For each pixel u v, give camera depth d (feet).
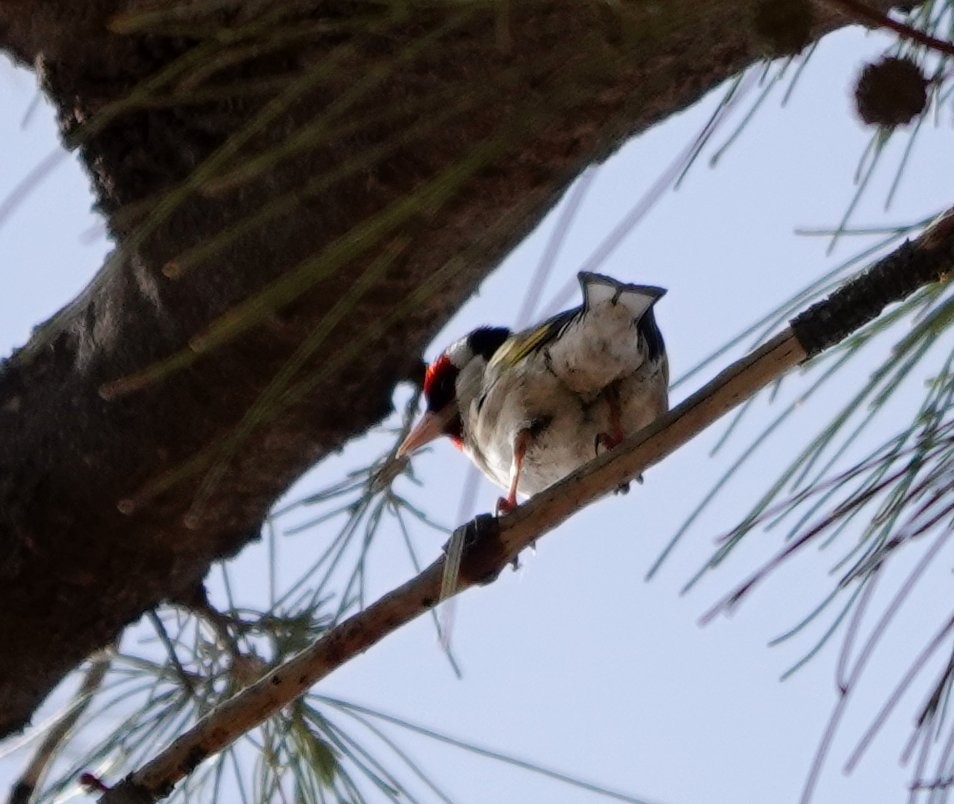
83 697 19.83
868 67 10.62
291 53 14.51
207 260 16.60
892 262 13.69
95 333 18.57
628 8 10.27
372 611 16.53
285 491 19.52
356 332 16.57
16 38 17.72
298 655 16.69
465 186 14.19
